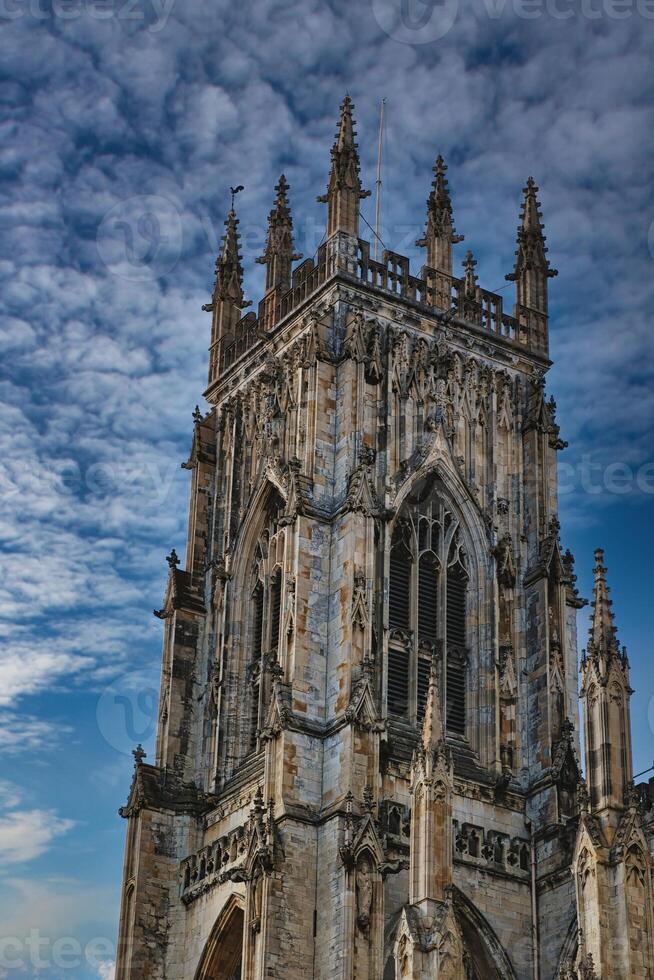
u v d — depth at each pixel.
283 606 164.12
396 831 155.75
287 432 176.88
